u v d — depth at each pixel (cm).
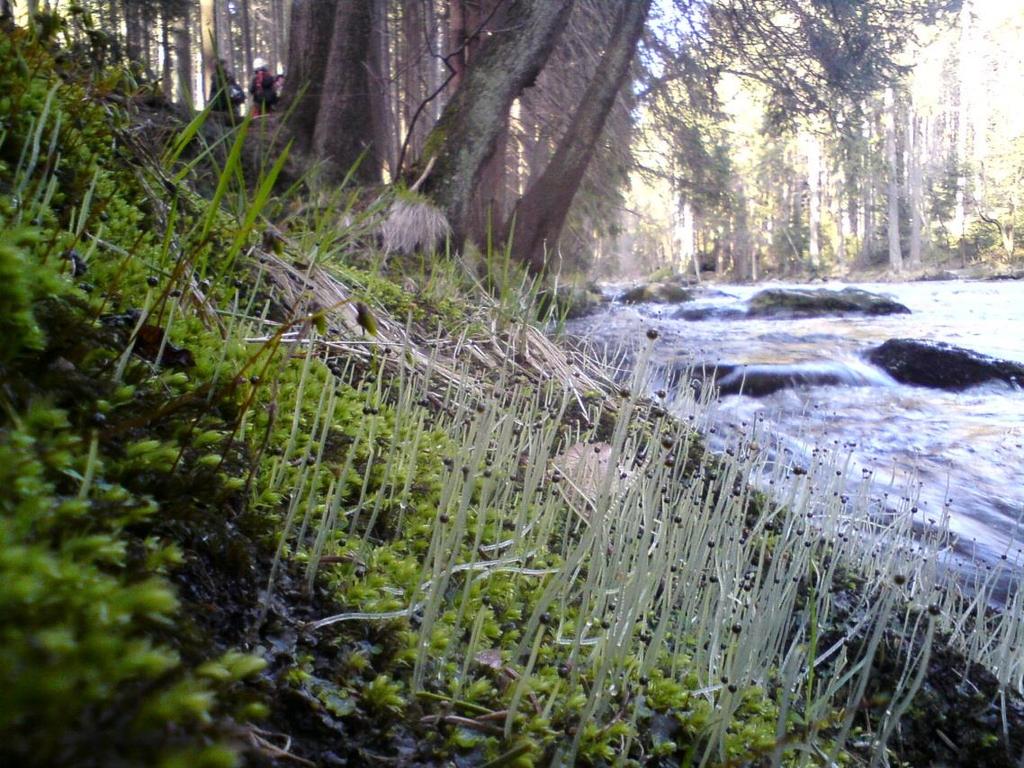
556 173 1180
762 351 1155
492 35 1038
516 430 341
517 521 248
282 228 521
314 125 1230
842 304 1862
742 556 292
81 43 380
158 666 86
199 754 78
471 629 206
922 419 824
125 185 330
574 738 167
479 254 905
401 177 1016
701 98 1831
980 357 995
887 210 6369
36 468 114
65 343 169
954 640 337
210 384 200
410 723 162
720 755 194
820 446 677
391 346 397
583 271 2175
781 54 1581
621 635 198
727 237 6334
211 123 976
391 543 231
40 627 86
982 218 5888
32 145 270
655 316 1697
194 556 159
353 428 275
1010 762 273
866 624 314
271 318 358
